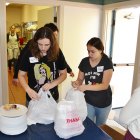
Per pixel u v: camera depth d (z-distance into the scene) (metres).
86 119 1.56
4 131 1.27
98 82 2.01
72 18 3.39
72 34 3.45
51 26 2.26
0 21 2.89
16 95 4.54
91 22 3.58
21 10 9.33
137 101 1.09
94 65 2.00
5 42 2.98
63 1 3.26
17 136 1.26
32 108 1.47
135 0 2.88
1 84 3.06
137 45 2.93
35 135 1.28
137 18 3.70
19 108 1.37
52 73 1.81
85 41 3.59
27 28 7.29
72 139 1.26
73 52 3.51
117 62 3.72
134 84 3.02
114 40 3.66
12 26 8.30
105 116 2.14
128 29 3.71
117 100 3.84
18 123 1.27
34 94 1.54
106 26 3.64
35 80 1.78
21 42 7.20
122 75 3.79
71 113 1.29
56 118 1.31
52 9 3.46
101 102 2.04
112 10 3.54
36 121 1.43
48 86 1.64
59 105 1.30
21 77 1.73
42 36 1.58
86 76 2.06
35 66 1.73
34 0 3.04
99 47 1.91
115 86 3.74
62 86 3.47
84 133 1.33
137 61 2.95
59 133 1.26
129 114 1.11
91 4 3.51
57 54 1.76
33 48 1.67
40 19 4.01
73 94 1.57
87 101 2.07
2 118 1.27
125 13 3.63
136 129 1.14
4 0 2.85
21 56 1.96
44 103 1.49
